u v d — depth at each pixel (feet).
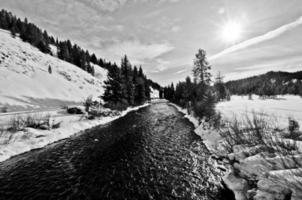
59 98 120.26
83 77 202.08
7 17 244.01
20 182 22.56
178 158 29.96
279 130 24.29
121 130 51.83
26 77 123.34
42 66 161.79
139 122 65.26
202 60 108.37
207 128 44.50
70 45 299.58
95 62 338.54
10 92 92.89
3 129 38.73
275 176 14.46
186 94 115.55
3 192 20.42
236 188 17.35
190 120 66.49
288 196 12.55
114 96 100.32
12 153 30.83
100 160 29.55
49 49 226.58
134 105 130.41
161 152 33.01
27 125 43.39
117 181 22.82
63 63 206.39
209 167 26.21
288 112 43.06
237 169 19.47
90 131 50.70
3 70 115.24
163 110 107.96
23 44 186.09
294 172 13.69
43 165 27.50
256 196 13.82
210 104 51.90
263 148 20.40
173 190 20.80
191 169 25.84
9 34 196.13
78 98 139.03
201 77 108.37
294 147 17.40
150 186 21.68
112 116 76.13
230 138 29.22
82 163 28.32
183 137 42.88
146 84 189.98
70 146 36.81
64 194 20.10
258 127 23.30
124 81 116.16
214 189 20.66
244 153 22.11
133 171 25.50
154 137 43.57
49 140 39.22
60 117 59.67
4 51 139.03
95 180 23.08
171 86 208.03
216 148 32.14
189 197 19.47
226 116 45.65
